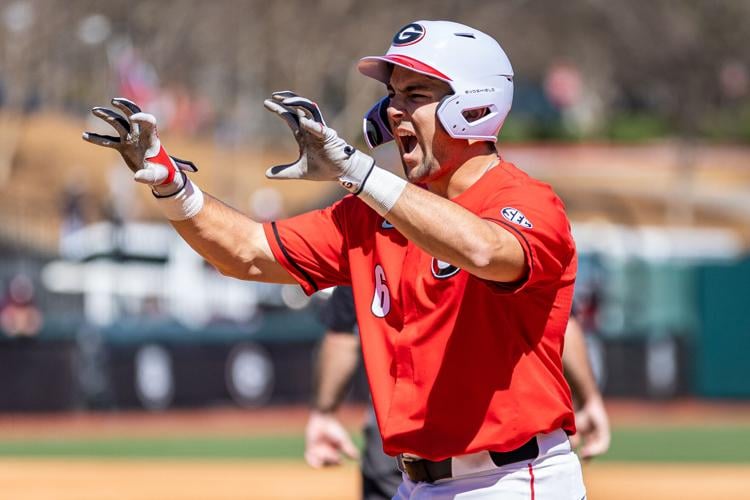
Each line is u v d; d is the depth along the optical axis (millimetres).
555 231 14172
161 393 67875
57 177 127750
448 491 15078
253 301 71938
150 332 67750
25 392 65750
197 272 72000
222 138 155625
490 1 169500
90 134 15078
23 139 138375
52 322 67312
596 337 72125
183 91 156625
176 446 54094
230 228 16234
